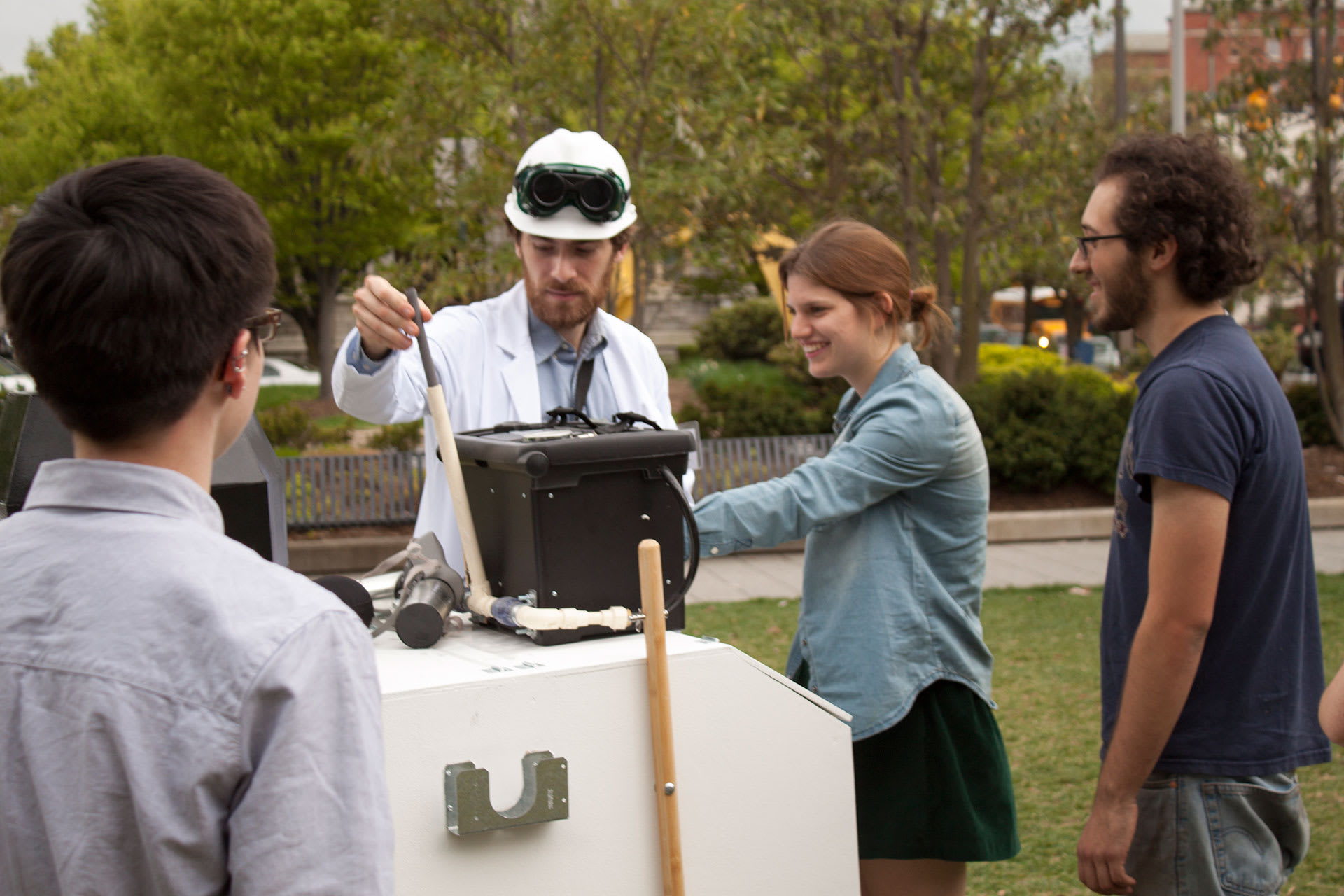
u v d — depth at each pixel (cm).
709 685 151
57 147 1348
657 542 163
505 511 164
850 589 216
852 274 216
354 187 1365
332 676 98
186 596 97
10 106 1677
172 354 99
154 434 103
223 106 1286
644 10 803
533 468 151
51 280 97
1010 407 980
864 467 207
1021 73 1088
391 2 862
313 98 1268
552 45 837
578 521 158
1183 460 170
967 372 1124
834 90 1092
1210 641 178
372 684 102
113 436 102
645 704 147
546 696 141
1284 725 179
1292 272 1109
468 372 227
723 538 204
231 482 161
